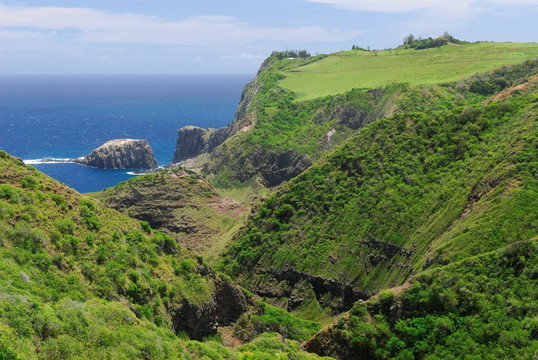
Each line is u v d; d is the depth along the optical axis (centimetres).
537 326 4303
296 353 4875
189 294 4941
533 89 9281
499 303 4728
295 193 9762
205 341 4903
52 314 3222
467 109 8950
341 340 5159
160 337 3803
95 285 4134
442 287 5122
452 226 6994
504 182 6675
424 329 4922
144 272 4681
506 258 5091
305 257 8356
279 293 8281
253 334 5525
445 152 8538
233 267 9144
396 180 8569
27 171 4941
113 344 3316
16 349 2712
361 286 7488
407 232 7575
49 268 3888
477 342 4553
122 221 5244
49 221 4359
